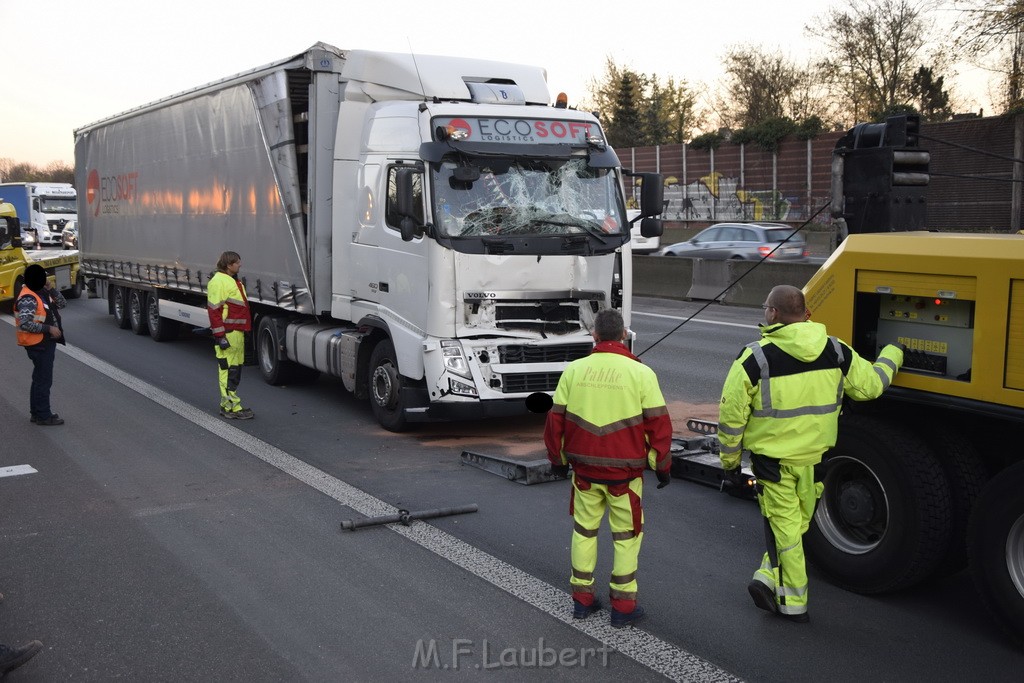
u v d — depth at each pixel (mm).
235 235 12516
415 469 8148
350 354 10047
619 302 9180
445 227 8547
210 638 4898
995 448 5203
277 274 11422
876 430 5258
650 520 6703
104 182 18125
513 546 6234
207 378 12844
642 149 50719
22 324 9758
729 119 64938
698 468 7441
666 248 28609
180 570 5840
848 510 5477
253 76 11422
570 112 9211
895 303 5312
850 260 5473
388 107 9469
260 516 6883
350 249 10164
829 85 53281
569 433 5031
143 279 16422
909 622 5062
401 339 9070
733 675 4457
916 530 5070
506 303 8781
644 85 71250
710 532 6457
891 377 5105
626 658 4645
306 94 10891
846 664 4566
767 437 4953
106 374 13141
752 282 20266
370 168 9703
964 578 5719
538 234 8805
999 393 4785
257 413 10516
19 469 8219
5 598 5445
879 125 6031
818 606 5285
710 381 11875
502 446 8945
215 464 8352
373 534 6484
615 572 4996
